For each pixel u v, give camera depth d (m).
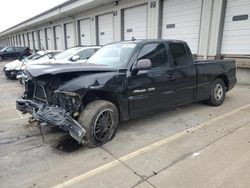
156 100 4.19
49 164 3.02
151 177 2.71
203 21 9.73
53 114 3.25
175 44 4.61
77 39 20.44
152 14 12.16
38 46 32.22
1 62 21.95
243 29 8.69
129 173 2.80
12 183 2.62
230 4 8.95
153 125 4.38
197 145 3.52
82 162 3.06
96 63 4.20
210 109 5.39
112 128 3.66
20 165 3.00
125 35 14.72
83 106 3.43
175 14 11.20
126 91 3.70
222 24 9.27
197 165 2.95
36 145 3.58
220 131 4.06
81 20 19.62
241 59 8.59
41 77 3.38
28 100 3.89
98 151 3.37
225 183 2.58
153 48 4.19
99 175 2.76
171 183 2.59
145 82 3.93
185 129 4.18
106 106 3.48
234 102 6.06
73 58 6.62
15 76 10.56
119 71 3.64
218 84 5.58
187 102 4.93
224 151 3.31
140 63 3.67
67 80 3.36
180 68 4.55
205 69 5.11
